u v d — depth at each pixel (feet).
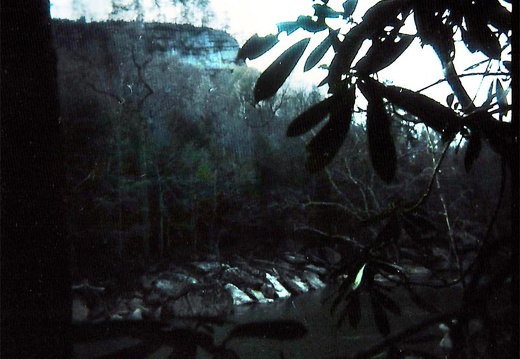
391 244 3.36
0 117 3.38
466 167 3.38
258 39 3.40
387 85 3.20
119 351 2.31
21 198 3.37
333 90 3.13
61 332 2.55
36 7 3.51
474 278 2.67
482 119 3.23
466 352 2.40
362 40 3.20
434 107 3.22
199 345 2.31
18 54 3.40
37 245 3.30
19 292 3.04
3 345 2.59
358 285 3.17
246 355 2.23
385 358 2.45
